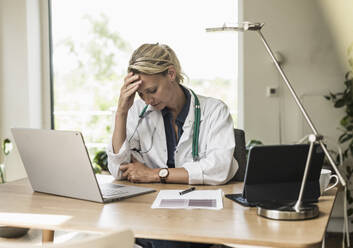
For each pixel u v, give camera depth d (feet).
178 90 6.55
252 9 11.75
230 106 12.60
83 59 14.03
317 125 11.50
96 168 11.76
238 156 6.61
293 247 3.54
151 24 13.34
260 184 4.75
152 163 6.82
